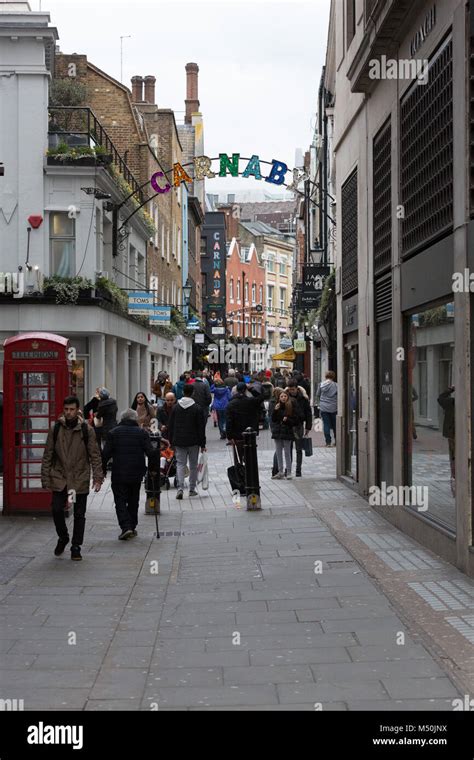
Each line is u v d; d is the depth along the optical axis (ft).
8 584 33.50
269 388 122.31
